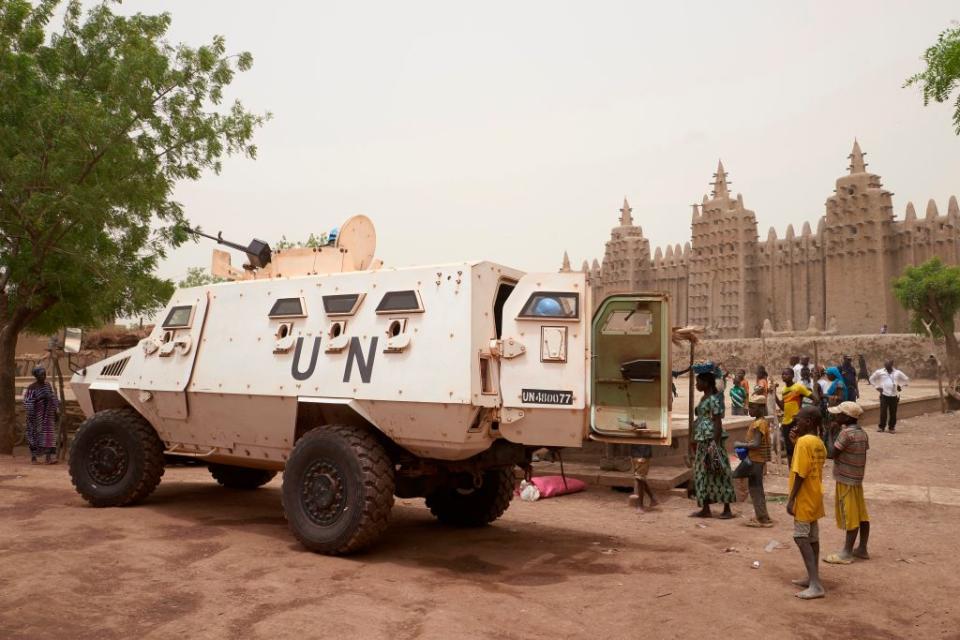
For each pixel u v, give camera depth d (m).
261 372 7.95
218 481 11.05
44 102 13.99
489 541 8.12
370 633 4.95
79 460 9.14
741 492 11.55
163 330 9.08
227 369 8.23
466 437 6.86
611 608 5.76
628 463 12.36
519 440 7.09
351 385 7.26
